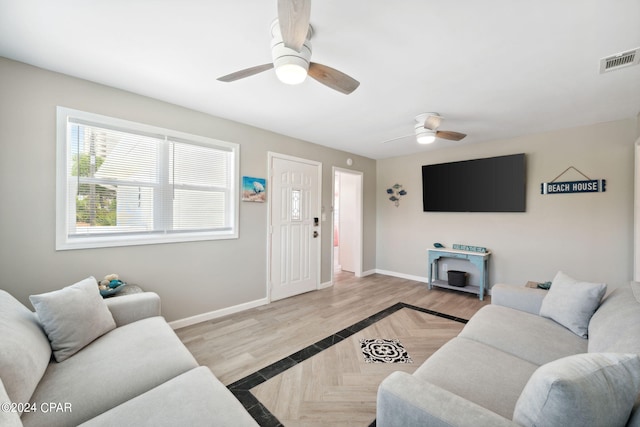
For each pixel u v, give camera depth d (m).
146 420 1.03
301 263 4.06
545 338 1.66
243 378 1.99
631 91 2.42
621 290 1.68
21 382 1.07
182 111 2.82
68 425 1.06
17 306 1.46
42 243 2.11
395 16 1.52
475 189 4.13
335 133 3.75
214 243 3.08
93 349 1.50
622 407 0.81
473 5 1.44
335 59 1.96
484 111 2.92
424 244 4.80
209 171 3.05
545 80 2.24
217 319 3.05
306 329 2.81
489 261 4.07
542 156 3.64
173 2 1.43
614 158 3.17
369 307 3.47
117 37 1.73
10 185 1.99
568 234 3.46
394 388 1.02
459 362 1.41
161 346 1.56
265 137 3.57
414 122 3.28
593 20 1.53
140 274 2.57
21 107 2.03
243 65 2.06
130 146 2.53
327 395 1.82
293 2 1.15
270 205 3.64
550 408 0.79
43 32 1.68
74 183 2.27
